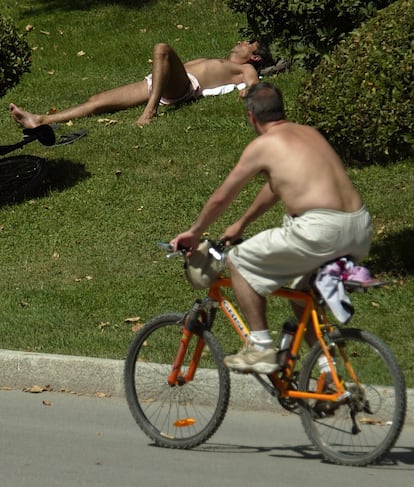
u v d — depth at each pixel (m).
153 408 19.28
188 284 27.83
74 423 20.47
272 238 17.44
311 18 34.47
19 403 21.97
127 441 19.30
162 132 37.75
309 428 17.92
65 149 37.34
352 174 32.78
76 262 29.89
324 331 17.66
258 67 42.06
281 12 35.16
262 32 35.88
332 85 30.02
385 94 29.02
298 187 17.33
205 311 18.97
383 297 25.88
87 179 34.97
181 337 20.12
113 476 17.11
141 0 55.44
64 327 25.44
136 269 29.12
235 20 51.31
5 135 40.00
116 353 23.56
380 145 29.38
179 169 35.09
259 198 18.56
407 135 29.06
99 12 54.75
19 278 29.16
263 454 18.45
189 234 18.06
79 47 50.41
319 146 17.69
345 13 33.69
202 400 18.94
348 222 17.22
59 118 40.28
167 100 40.56
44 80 46.12
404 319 24.80
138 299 27.11
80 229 31.95
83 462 17.89
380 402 17.27
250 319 17.84
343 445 17.66
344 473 17.25
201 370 19.12
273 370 17.64
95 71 47.22
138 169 35.34
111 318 26.08
